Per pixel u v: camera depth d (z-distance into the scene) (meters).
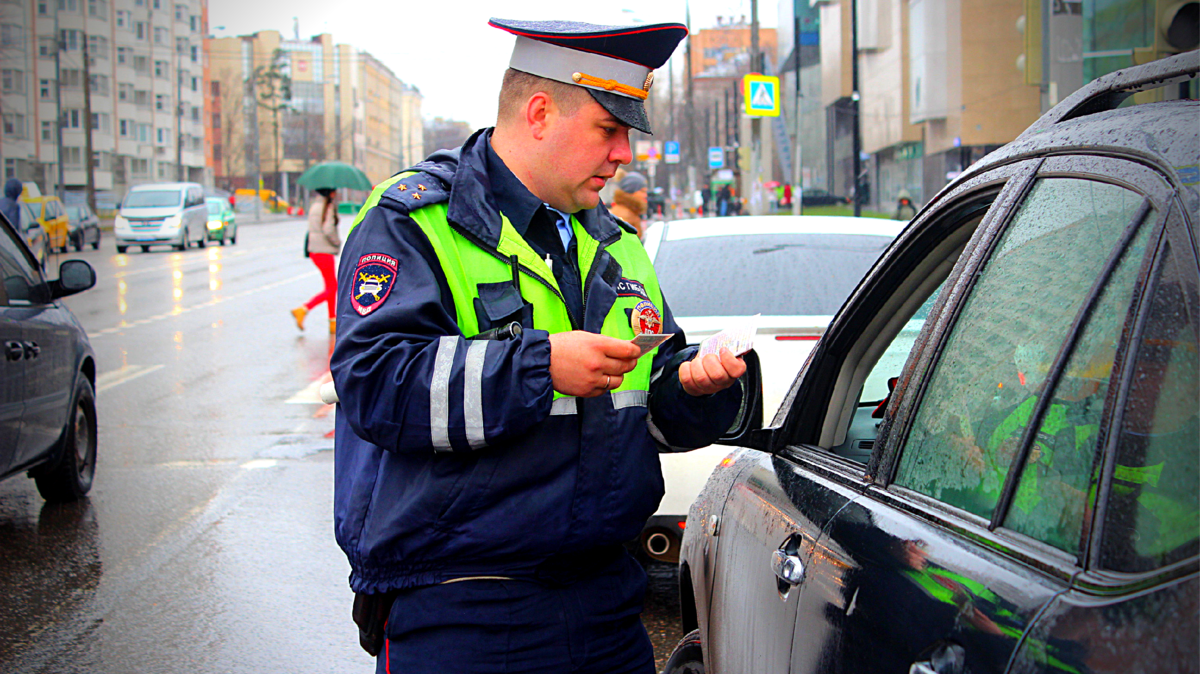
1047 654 1.21
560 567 1.99
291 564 5.08
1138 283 1.31
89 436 6.38
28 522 5.75
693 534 2.70
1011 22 41.03
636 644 2.13
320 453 7.37
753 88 26.70
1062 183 1.56
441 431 1.80
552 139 1.99
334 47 127.50
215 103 117.94
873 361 2.24
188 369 11.15
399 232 1.93
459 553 1.94
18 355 5.28
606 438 1.99
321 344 13.03
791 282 4.76
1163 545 1.15
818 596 1.78
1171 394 1.20
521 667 1.95
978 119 41.44
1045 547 1.33
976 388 1.62
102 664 3.95
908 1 46.16
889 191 53.91
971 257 1.74
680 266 4.94
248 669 3.92
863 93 55.09
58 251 27.80
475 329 1.95
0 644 4.12
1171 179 1.30
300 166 123.56
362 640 2.13
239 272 25.28
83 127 75.94
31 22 69.56
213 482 6.60
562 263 2.07
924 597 1.48
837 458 2.07
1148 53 9.94
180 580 4.85
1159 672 1.07
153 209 32.66
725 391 2.14
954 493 1.59
